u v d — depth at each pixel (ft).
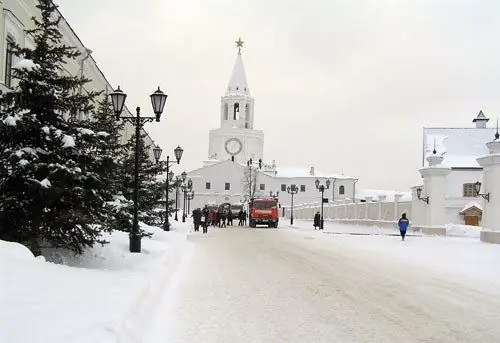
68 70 78.43
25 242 34.35
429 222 118.11
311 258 60.70
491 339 24.02
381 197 150.10
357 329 25.38
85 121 38.06
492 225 91.04
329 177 380.17
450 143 180.65
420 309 30.58
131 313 22.31
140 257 46.06
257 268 49.88
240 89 400.06
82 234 36.65
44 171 33.71
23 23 61.93
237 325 25.77
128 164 54.44
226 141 388.16
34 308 19.65
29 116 33.68
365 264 54.75
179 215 207.21
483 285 40.57
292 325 26.00
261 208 166.20
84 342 16.25
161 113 53.62
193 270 47.42
